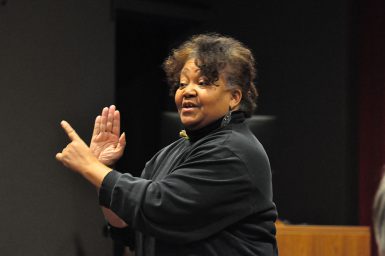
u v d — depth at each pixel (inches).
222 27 358.9
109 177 105.2
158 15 326.6
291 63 340.2
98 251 234.2
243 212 104.3
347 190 321.4
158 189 102.3
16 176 213.9
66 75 226.5
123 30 374.0
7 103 211.8
